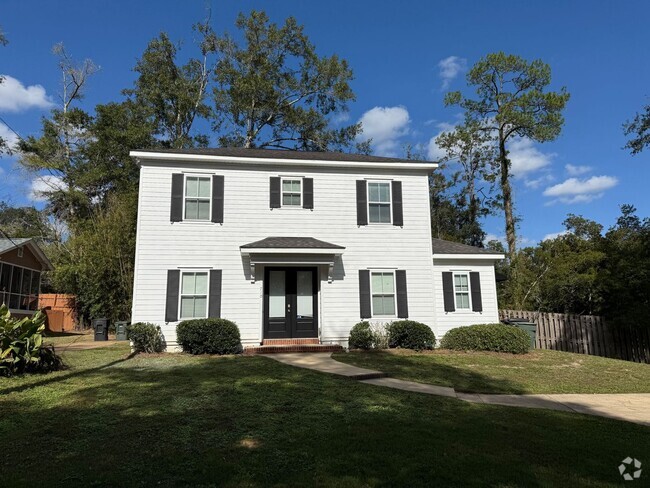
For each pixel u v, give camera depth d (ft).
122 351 41.96
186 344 40.16
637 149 65.98
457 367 35.01
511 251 92.12
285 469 13.78
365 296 46.78
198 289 44.04
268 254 43.52
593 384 30.58
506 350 43.14
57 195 96.48
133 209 69.10
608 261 62.69
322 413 20.07
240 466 13.93
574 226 106.83
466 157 108.27
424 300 48.19
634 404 25.12
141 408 20.30
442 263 50.39
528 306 71.20
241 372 29.68
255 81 98.07
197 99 101.96
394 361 36.91
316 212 47.75
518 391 27.63
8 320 28.19
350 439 16.53
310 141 108.78
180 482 12.72
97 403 21.06
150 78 100.53
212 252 44.75
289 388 24.77
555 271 68.18
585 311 64.28
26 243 67.15
